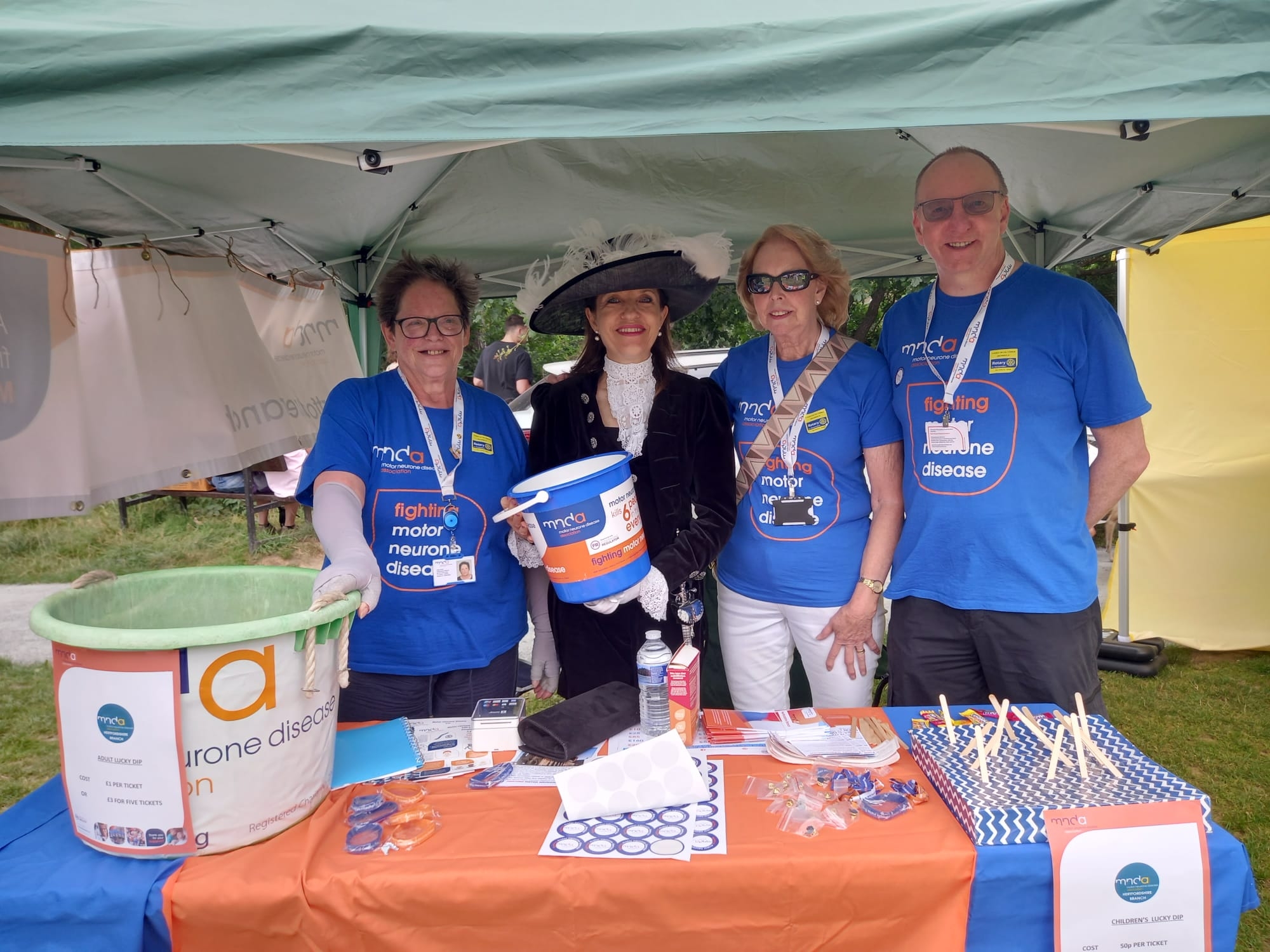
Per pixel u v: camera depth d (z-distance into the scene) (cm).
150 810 141
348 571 162
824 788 165
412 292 231
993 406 237
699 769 177
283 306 404
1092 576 244
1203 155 335
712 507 246
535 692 274
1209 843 145
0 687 509
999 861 142
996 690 245
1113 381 231
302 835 152
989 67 145
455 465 235
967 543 239
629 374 254
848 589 261
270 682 147
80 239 320
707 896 139
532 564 239
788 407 259
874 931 142
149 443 323
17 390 265
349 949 138
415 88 143
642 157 366
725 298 922
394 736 195
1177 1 142
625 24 150
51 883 139
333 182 342
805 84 146
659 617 207
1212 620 533
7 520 263
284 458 753
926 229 244
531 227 426
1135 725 443
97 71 137
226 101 140
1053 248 446
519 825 155
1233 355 511
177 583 186
